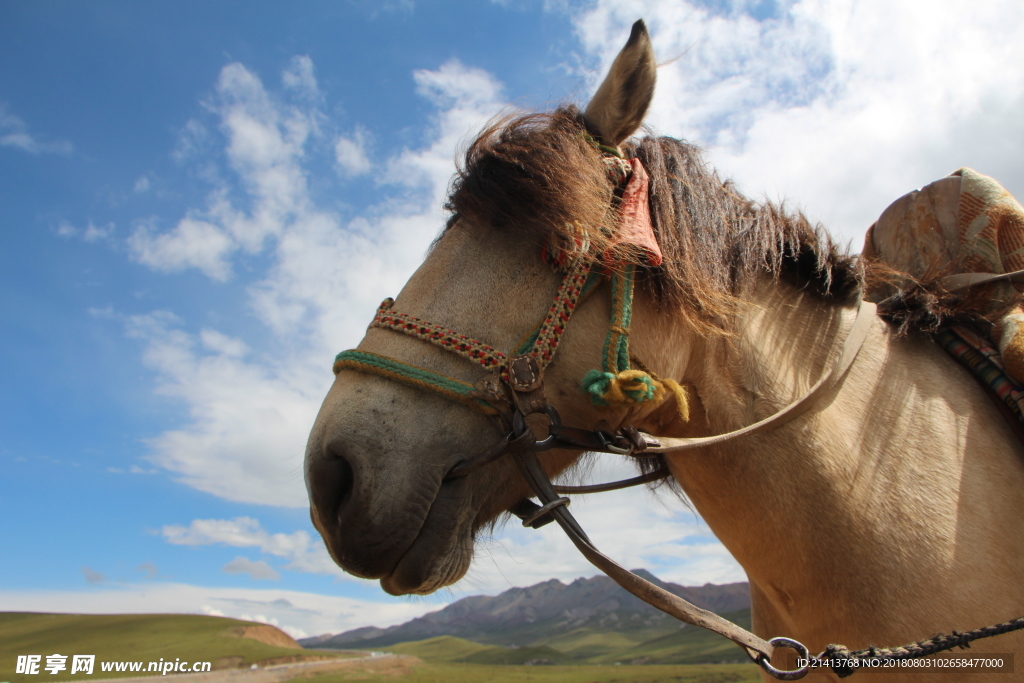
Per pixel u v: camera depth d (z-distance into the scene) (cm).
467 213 115
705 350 114
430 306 108
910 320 125
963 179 136
